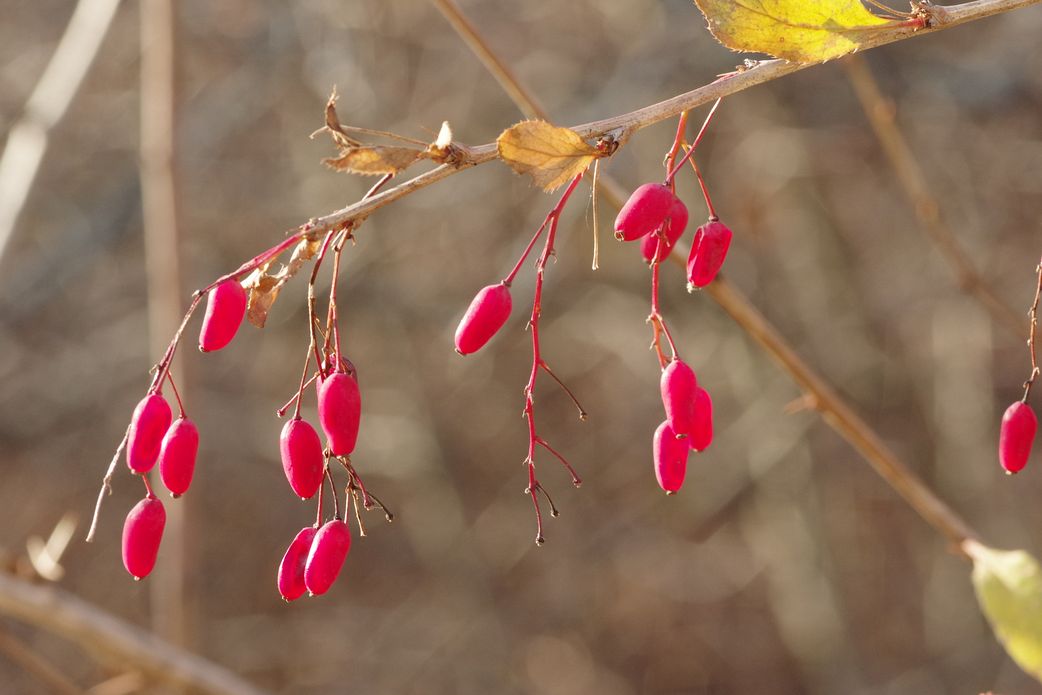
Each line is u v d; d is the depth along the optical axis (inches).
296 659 360.8
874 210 339.9
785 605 362.9
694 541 382.9
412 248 355.9
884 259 344.5
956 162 325.4
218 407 370.9
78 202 342.3
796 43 62.6
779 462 364.5
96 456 358.9
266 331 363.3
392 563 379.2
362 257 344.2
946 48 309.4
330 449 60.4
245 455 374.9
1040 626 91.5
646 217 60.4
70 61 143.9
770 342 99.0
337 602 373.1
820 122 327.9
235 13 339.3
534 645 367.2
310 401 370.3
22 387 356.5
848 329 348.2
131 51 349.1
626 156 307.6
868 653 360.2
